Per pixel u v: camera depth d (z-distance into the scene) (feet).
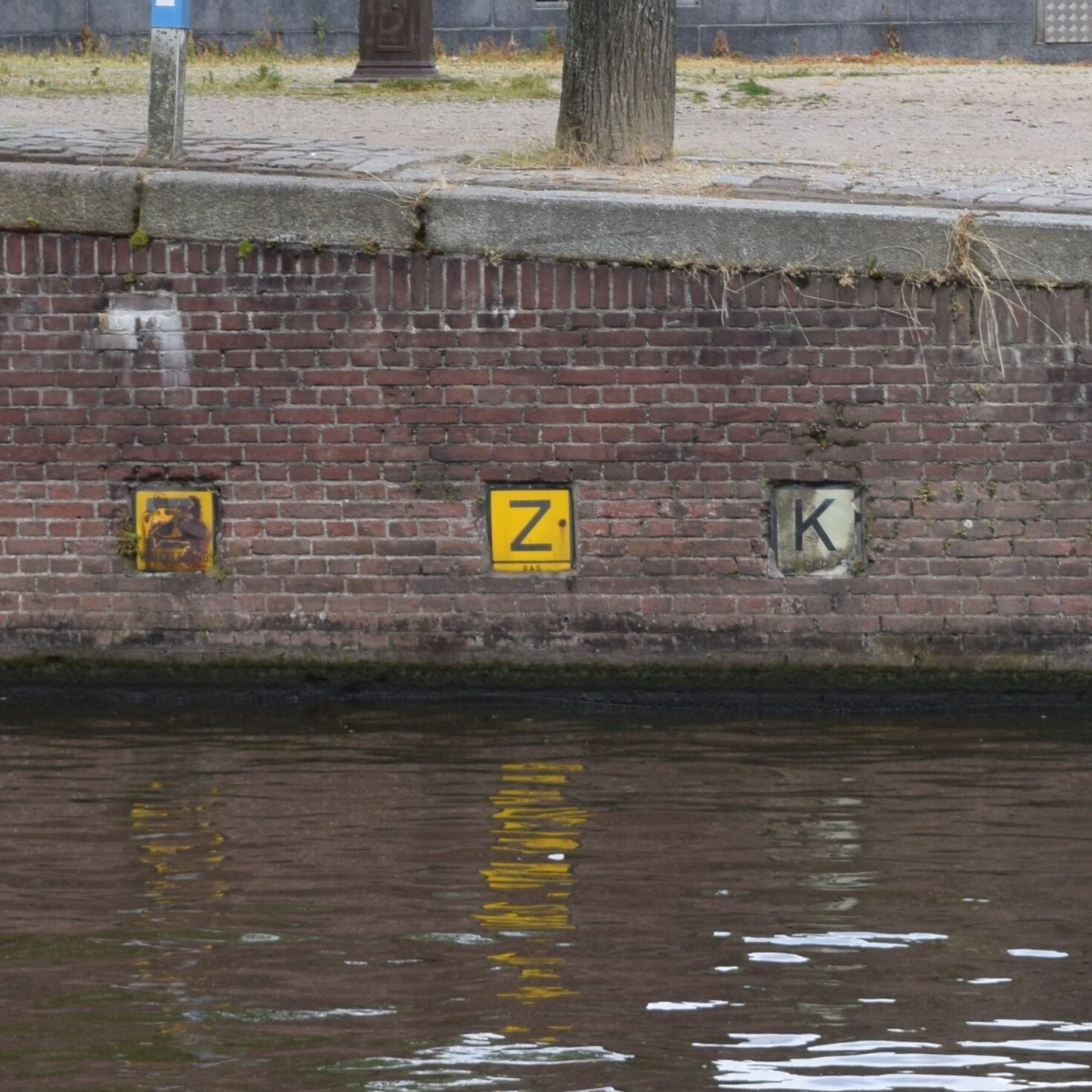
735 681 50.31
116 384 50.93
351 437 50.55
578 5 58.85
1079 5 120.47
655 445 49.83
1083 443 48.93
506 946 32.65
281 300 50.26
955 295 48.80
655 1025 29.30
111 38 124.67
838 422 49.42
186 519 51.21
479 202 49.37
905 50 122.42
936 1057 28.07
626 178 53.88
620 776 43.86
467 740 47.42
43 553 51.62
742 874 36.52
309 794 42.37
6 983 30.99
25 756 45.85
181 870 36.91
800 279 48.98
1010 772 43.88
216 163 53.11
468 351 49.98
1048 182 55.67
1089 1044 28.53
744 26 123.44
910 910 34.37
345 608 51.06
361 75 86.28
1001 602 49.55
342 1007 30.04
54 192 50.26
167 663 51.62
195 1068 27.73
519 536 50.49
